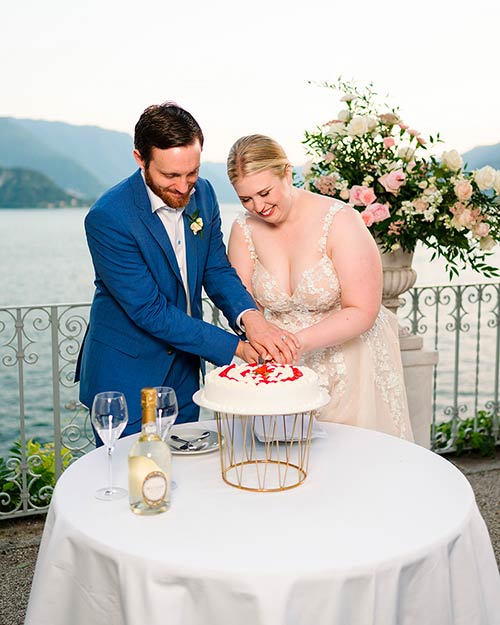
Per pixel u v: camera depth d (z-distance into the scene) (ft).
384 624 5.21
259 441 7.52
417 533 5.58
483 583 6.11
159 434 6.41
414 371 11.98
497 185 10.60
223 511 5.95
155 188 7.73
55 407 12.67
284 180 8.41
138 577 5.22
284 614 4.97
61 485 6.50
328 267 8.85
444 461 7.00
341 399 9.27
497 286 15.57
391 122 11.30
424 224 11.02
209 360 8.23
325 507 6.02
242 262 9.42
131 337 8.45
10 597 10.04
